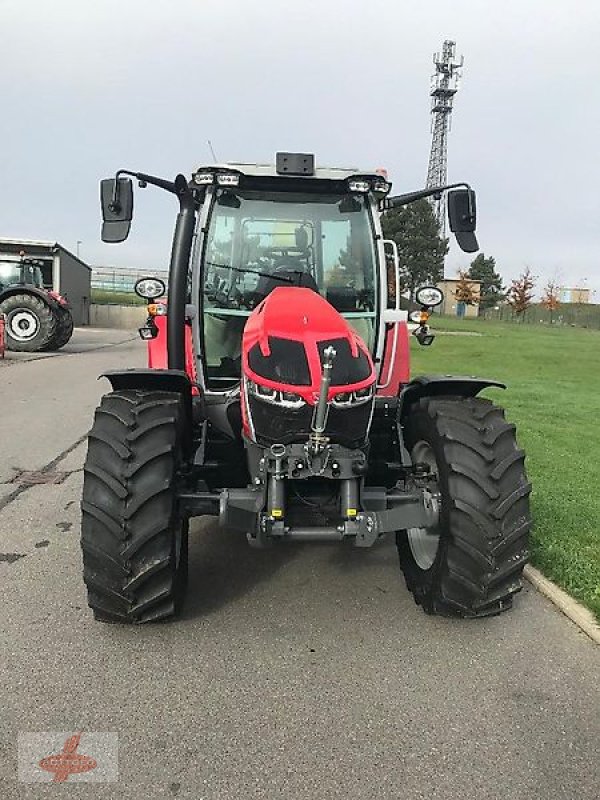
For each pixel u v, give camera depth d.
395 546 4.78
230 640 3.45
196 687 3.04
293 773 2.52
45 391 11.54
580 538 4.88
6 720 2.79
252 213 4.40
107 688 3.02
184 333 4.14
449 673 3.20
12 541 4.78
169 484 3.32
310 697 2.98
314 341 3.38
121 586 3.30
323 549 4.70
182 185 4.02
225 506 3.28
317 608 3.81
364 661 3.28
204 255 4.30
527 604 3.96
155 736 2.71
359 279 4.48
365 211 4.46
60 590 3.99
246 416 3.47
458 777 2.52
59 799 2.38
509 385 14.38
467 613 3.51
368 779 2.50
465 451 3.47
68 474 6.56
